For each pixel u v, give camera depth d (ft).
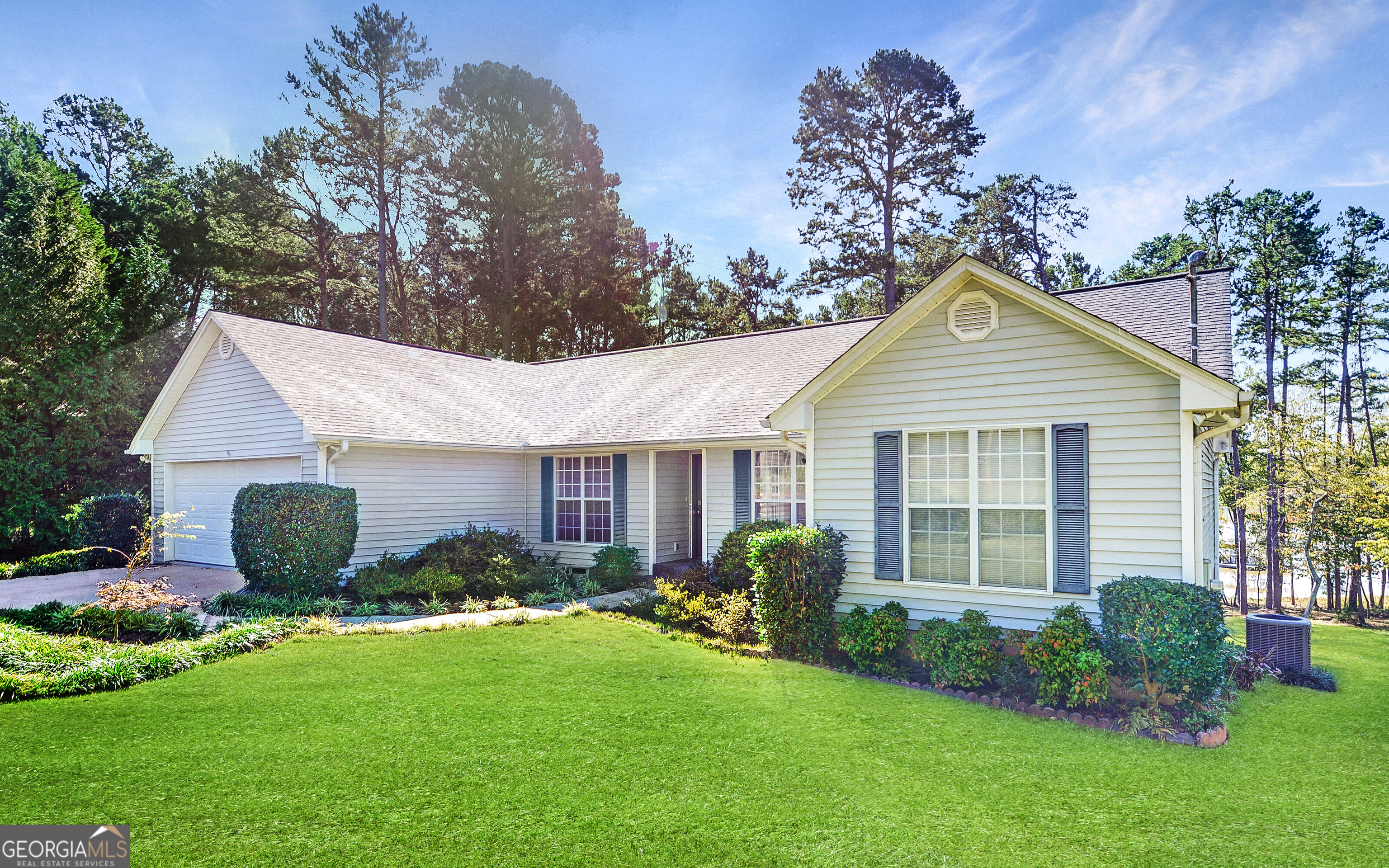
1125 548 26.53
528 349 116.47
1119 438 26.78
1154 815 16.63
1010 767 19.26
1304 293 79.15
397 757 19.42
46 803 16.49
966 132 98.89
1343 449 51.72
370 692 25.13
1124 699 24.67
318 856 14.44
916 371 30.99
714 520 49.16
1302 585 80.38
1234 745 21.39
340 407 47.93
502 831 15.51
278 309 110.52
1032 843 15.30
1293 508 54.75
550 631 35.55
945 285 29.71
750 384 53.57
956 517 29.99
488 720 22.41
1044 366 28.25
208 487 54.24
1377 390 90.99
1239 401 24.09
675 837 15.38
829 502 33.09
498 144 108.99
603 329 124.57
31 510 64.80
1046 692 24.08
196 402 54.75
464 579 45.57
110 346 73.72
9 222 66.54
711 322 136.26
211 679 26.66
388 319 117.19
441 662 29.32
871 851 14.89
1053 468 27.78
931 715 23.48
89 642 30.22
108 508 56.85
